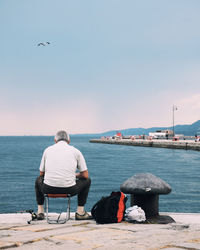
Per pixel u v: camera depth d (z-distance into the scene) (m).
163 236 3.43
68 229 3.99
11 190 21.69
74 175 4.79
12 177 29.41
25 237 3.46
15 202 17.44
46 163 4.79
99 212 4.54
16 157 58.09
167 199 17.06
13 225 4.38
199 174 30.17
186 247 2.83
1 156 60.88
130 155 60.12
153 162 44.47
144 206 4.93
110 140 118.62
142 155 59.72
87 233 3.66
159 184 4.83
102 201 4.59
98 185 23.44
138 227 4.09
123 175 30.02
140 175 5.00
